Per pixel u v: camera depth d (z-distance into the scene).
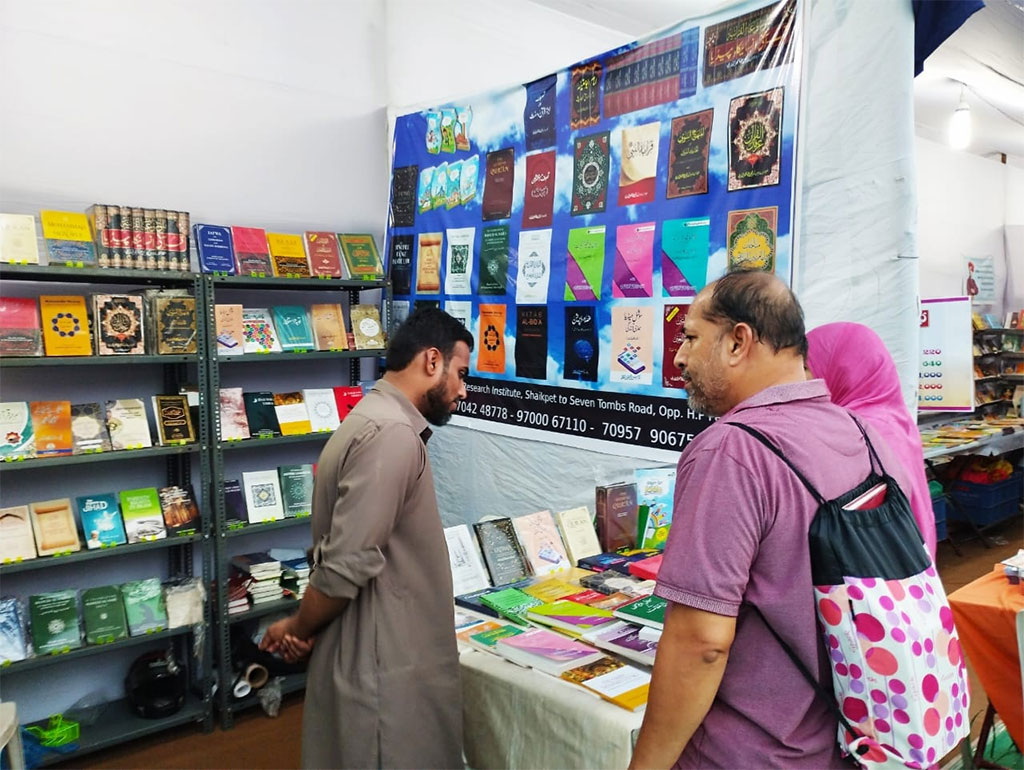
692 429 2.57
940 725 1.01
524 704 1.61
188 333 3.01
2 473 2.97
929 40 2.07
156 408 3.03
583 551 2.44
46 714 3.09
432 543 1.72
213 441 3.08
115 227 2.88
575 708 1.50
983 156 8.09
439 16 4.13
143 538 2.95
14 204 2.96
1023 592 2.38
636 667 1.64
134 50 3.21
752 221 2.36
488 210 3.36
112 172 3.18
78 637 2.82
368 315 3.63
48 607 2.82
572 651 1.71
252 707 3.34
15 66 2.94
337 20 3.80
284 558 3.43
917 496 1.54
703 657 1.02
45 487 3.06
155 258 2.96
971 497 6.12
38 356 2.73
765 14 2.32
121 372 3.24
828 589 1.02
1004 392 7.29
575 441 2.99
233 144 3.50
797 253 2.25
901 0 2.04
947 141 7.38
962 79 5.20
